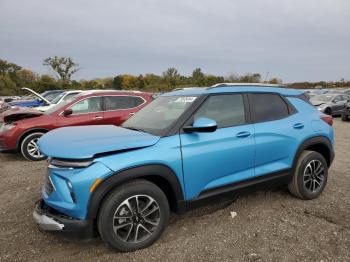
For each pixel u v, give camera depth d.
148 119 3.87
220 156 3.52
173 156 3.21
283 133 4.07
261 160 3.90
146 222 3.17
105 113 8.03
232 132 3.66
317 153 4.43
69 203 2.87
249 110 3.93
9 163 7.21
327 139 4.55
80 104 7.87
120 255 3.09
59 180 2.93
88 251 3.19
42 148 3.12
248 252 3.12
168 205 3.29
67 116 7.68
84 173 2.82
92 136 3.29
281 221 3.78
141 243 3.15
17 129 7.22
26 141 7.29
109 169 2.87
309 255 3.04
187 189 3.34
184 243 3.30
